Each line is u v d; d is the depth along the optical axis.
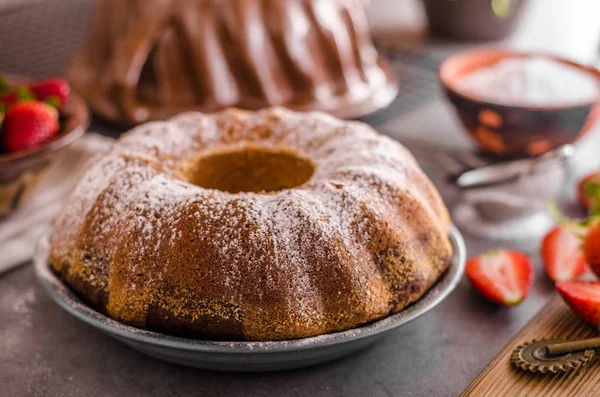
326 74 0.97
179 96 0.93
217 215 0.69
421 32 1.25
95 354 0.74
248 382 0.71
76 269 0.71
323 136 0.77
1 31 1.19
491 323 0.76
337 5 0.97
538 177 0.83
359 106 0.96
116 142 0.77
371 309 0.69
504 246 0.83
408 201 0.72
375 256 0.70
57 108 0.86
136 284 0.69
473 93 0.90
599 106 0.87
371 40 1.21
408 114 1.03
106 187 0.72
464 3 1.18
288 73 0.95
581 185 0.87
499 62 0.95
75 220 0.73
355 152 0.75
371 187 0.72
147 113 0.92
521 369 0.71
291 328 0.68
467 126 0.91
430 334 0.75
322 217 0.70
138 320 0.69
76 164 0.91
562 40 1.24
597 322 0.73
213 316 0.68
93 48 0.98
